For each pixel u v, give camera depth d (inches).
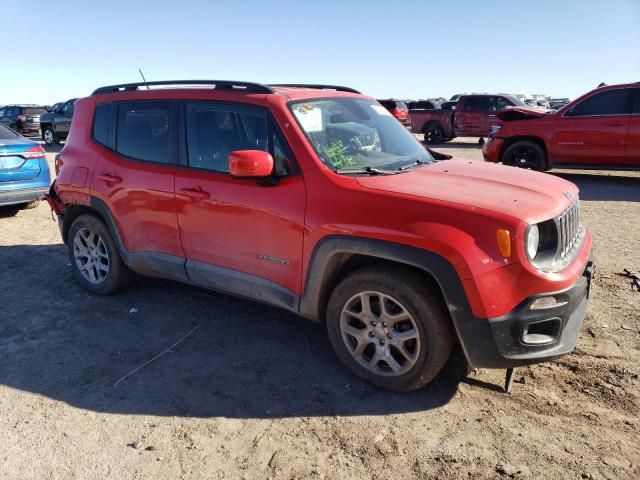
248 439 114.0
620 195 371.9
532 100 1161.4
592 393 126.3
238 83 153.8
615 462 103.7
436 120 861.8
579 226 147.1
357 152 147.5
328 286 136.0
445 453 107.7
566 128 422.3
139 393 132.2
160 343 157.9
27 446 113.0
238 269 149.6
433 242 113.3
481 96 805.9
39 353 152.9
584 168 425.1
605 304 175.0
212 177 151.1
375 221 121.2
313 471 104.0
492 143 464.4
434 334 119.7
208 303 185.9
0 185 298.7
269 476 103.1
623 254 230.2
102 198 179.3
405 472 103.0
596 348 146.3
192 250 159.0
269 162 132.3
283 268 139.4
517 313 111.7
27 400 130.0
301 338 159.3
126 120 176.7
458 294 112.8
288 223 135.0
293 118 140.3
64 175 192.9
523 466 103.3
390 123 175.3
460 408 122.4
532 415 119.1
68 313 179.6
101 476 104.0
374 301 129.5
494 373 136.3
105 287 190.1
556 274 115.0
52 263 233.8
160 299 189.8
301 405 125.6
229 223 147.1
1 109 1036.5
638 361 139.3
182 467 106.0
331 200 128.6
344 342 133.6
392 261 125.8
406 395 128.3
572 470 101.9
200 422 120.2
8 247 260.1
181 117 160.9
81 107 194.7
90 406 127.0
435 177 137.1
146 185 165.8
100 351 153.7
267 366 143.5
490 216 112.3
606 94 410.3
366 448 110.0
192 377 138.9
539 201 122.3
